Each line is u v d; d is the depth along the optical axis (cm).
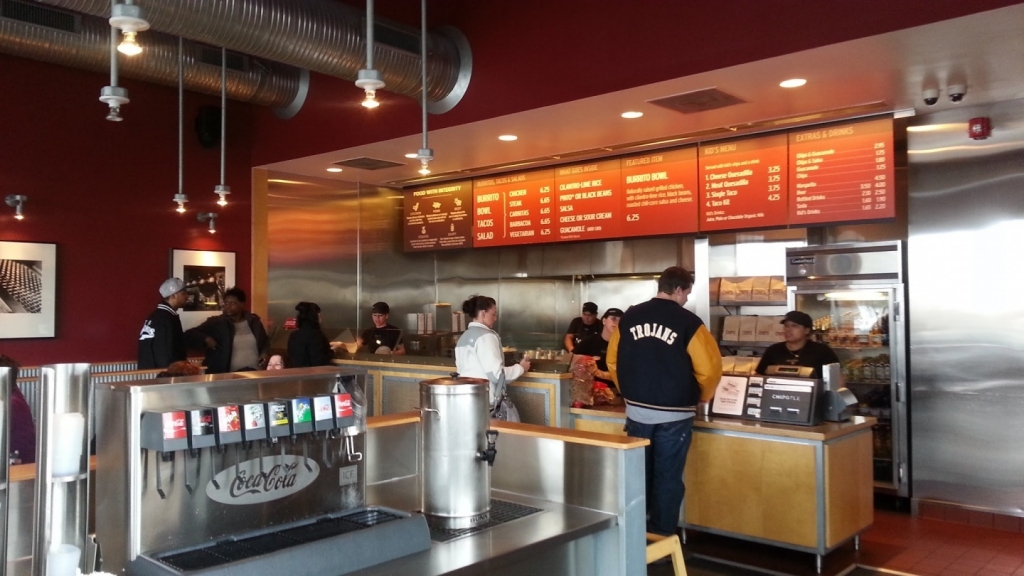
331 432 229
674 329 388
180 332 552
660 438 391
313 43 388
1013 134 471
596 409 451
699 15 380
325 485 228
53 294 551
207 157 632
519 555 213
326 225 700
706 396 396
